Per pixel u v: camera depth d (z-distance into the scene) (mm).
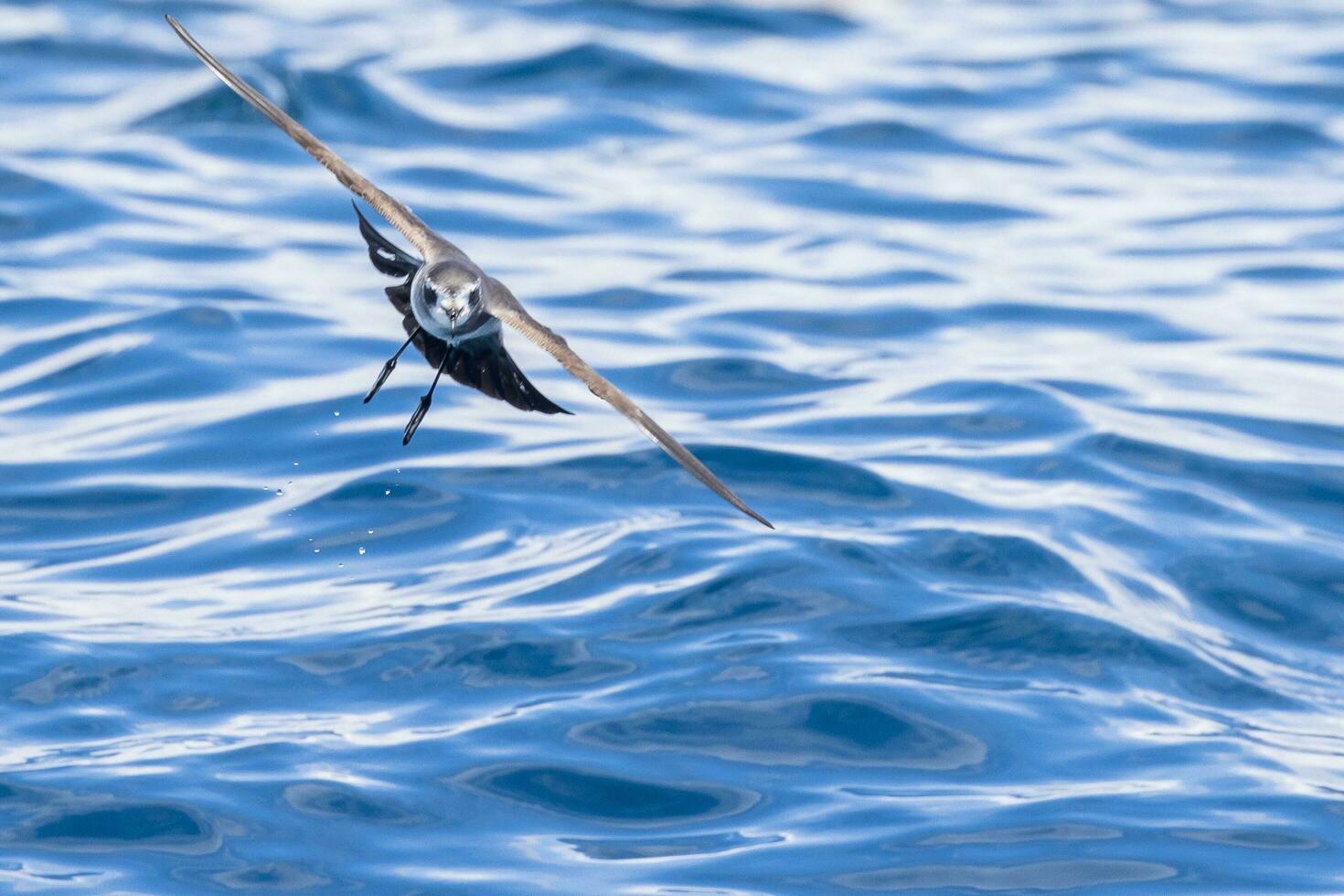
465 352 9078
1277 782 11172
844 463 15031
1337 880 10219
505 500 14414
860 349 18000
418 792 10859
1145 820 10734
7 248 19609
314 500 14414
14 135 23016
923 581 13258
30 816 10508
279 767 11023
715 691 11891
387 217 8820
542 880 10133
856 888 10094
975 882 10148
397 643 12383
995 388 16734
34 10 28094
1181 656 12570
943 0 32688
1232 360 17734
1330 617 13266
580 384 16938
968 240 21422
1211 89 27672
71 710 11555
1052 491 14711
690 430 15742
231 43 27016
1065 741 11547
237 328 17547
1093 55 29328
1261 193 23391
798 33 29938
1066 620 12805
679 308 18906
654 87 26734
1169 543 13992
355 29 28484
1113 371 17312
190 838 10398
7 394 16344
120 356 16906
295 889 10031
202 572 13414
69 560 13609
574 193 22547
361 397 16156
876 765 11258
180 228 20391
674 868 10258
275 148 23281
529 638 12445
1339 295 19734
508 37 28141
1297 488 14938
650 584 13133
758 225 21672
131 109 24141
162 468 14938
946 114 26203
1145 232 21844
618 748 11336
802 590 13055
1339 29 31031
